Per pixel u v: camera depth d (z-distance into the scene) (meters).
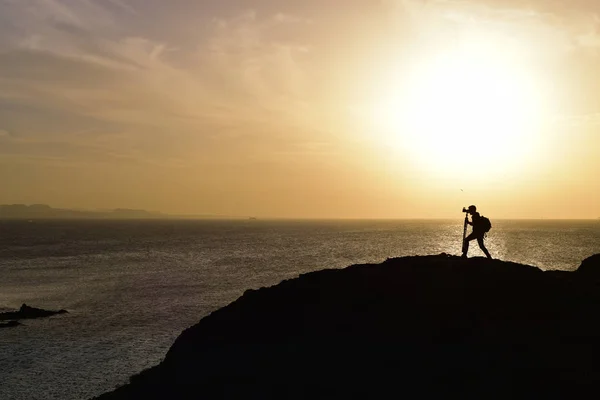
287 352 20.47
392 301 21.97
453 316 20.23
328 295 23.84
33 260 103.44
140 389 22.31
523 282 22.45
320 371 18.62
